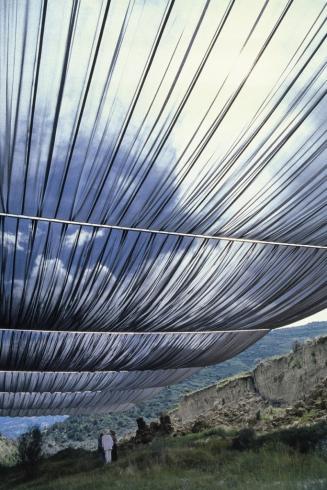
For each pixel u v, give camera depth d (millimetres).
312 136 11398
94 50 8672
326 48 9719
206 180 11680
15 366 21203
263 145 11234
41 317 15633
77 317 15961
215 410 40469
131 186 11398
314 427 18250
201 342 22266
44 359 20797
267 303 18062
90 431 76125
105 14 8258
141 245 13453
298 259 15883
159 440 26922
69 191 11203
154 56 9016
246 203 12688
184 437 27766
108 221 12367
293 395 32938
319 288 18078
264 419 29531
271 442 18031
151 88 9516
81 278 14172
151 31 8648
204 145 10859
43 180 10812
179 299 16266
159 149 10703
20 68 8664
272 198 12742
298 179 12359
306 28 9320
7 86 8883
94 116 9727
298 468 14539
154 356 22359
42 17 8094
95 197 11508
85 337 19984
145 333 19312
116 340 20547
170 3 8367
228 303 17312
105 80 9180
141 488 15656
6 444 50781
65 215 11930
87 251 13297
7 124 9484
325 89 10445
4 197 11141
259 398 36438
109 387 27906
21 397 32250
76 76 8984
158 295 15688
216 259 14688
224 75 9672
